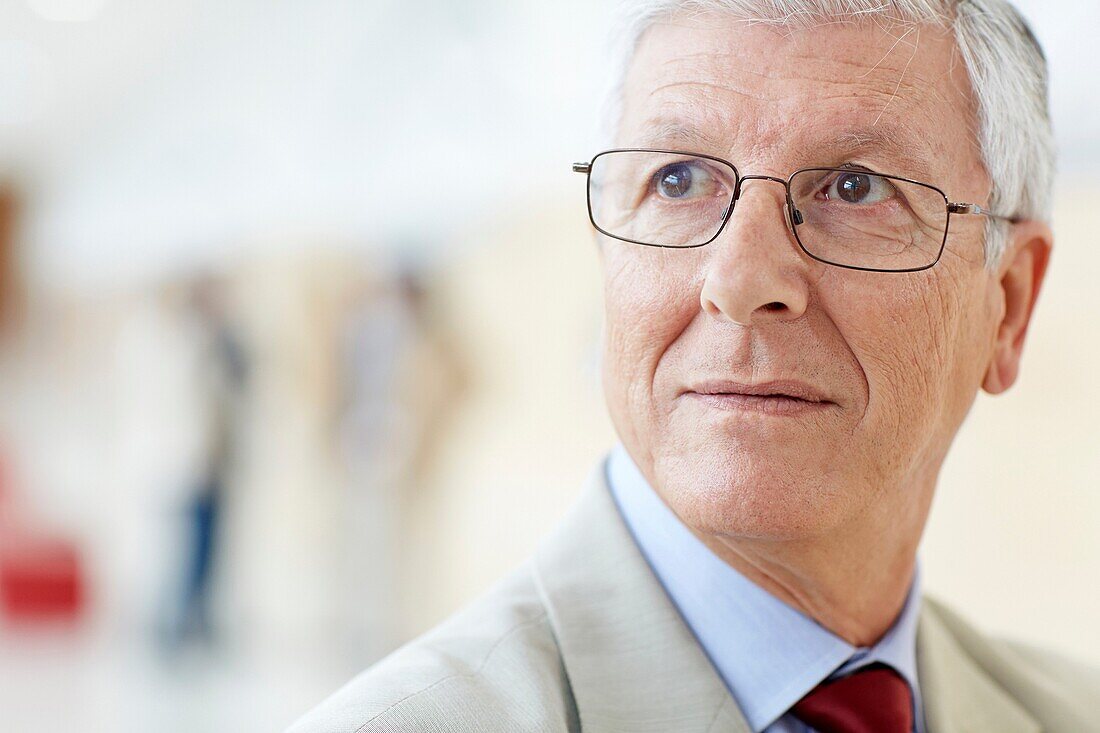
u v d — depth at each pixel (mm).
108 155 9938
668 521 1282
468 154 6797
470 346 6930
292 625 6418
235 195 8055
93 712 5332
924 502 1334
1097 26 4027
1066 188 5730
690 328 1166
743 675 1249
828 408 1149
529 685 1144
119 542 7297
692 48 1188
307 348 7582
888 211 1174
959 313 1243
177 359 6129
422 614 6375
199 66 8602
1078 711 1519
